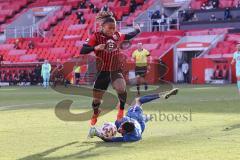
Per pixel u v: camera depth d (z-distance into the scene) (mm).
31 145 24891
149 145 24297
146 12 132500
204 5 124000
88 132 29078
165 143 24812
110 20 27188
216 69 100938
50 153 22516
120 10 139125
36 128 31969
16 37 147875
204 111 41812
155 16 127062
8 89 94875
